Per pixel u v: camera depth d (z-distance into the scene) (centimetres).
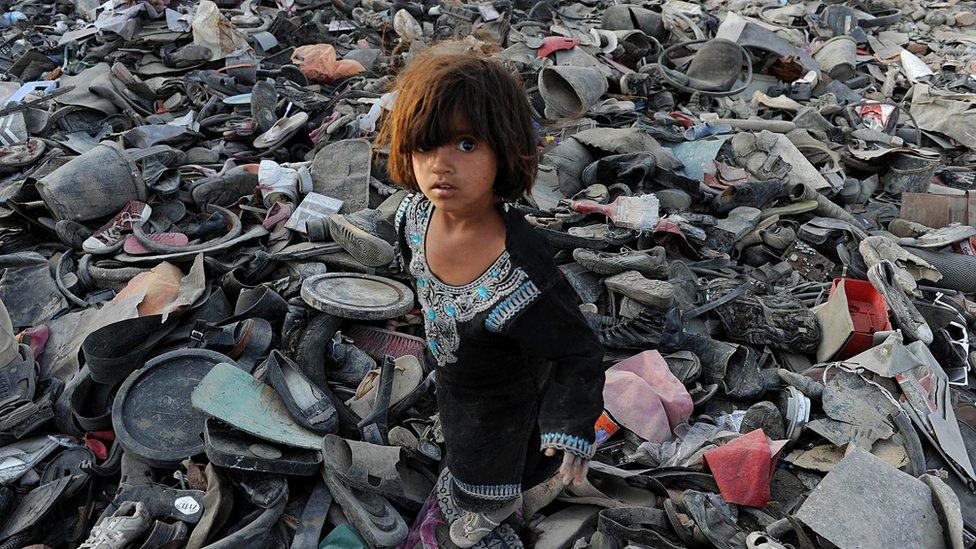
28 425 279
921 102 681
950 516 230
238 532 226
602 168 459
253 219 419
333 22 771
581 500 255
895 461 270
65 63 649
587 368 159
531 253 152
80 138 516
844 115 627
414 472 267
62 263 377
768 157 504
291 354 311
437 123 130
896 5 1045
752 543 232
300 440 254
